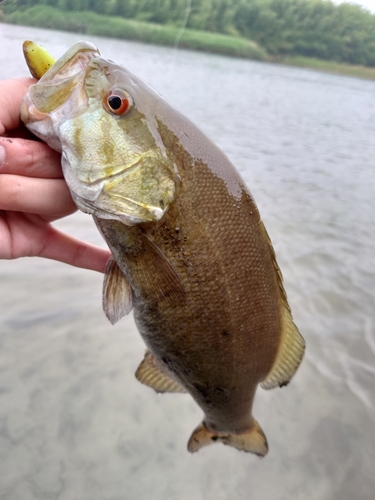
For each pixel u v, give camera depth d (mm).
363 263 6172
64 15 11117
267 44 44219
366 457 3484
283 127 15758
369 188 10016
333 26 45469
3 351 3805
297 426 3689
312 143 14031
